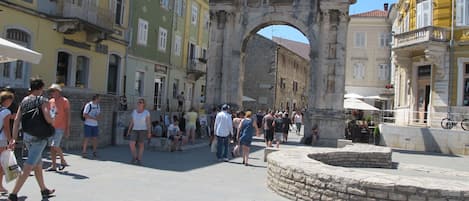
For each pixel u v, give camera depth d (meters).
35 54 12.99
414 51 32.66
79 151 17.28
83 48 27.80
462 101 29.25
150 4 36.59
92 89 28.88
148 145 19.98
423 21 32.09
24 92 16.09
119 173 12.64
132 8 33.62
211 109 30.75
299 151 14.35
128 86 33.78
